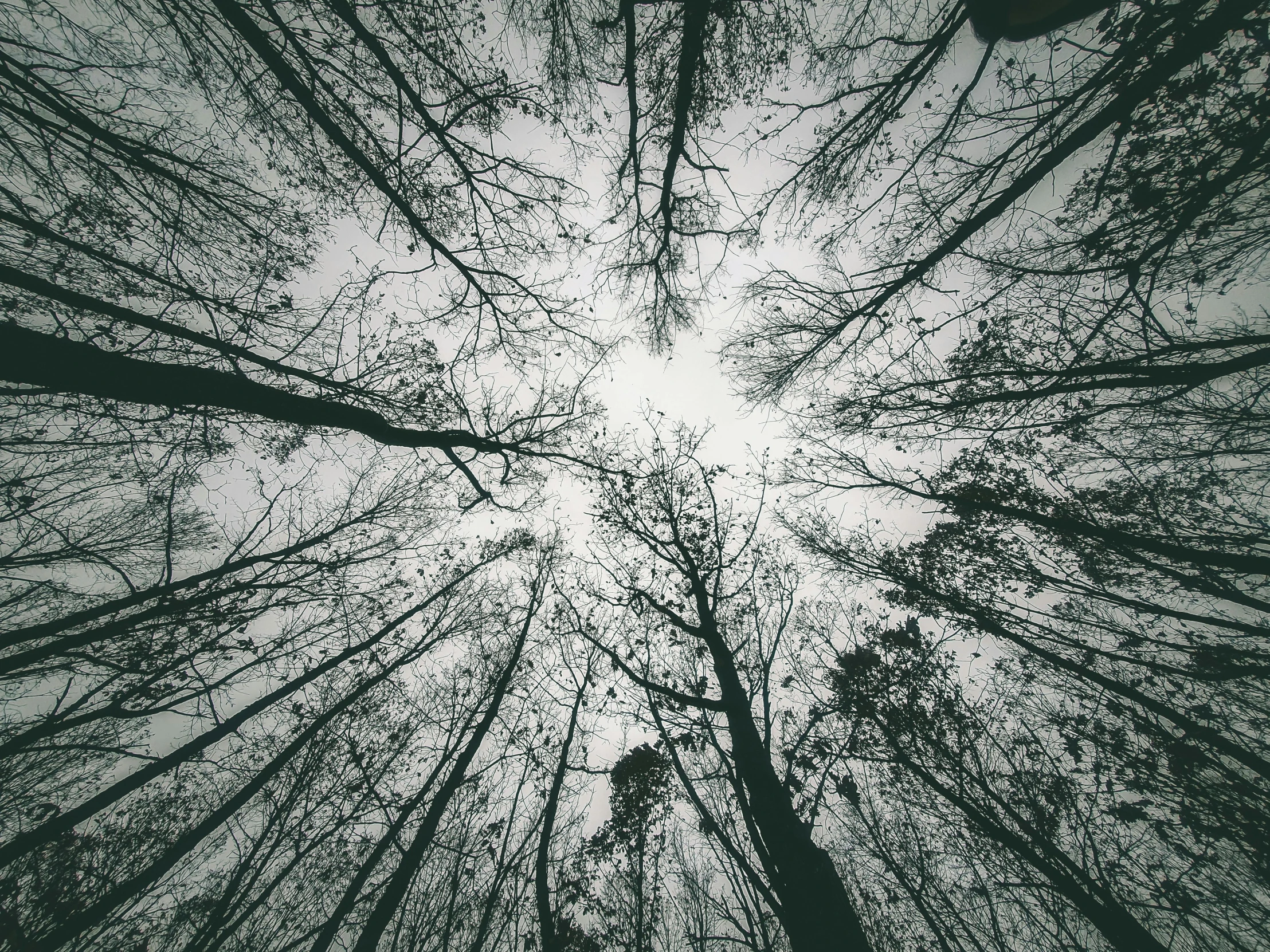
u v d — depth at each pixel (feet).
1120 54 12.69
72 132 14.48
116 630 17.39
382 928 21.76
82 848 25.00
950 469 25.38
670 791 33.12
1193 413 17.83
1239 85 13.08
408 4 16.43
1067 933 23.94
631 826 31.99
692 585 28.07
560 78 20.62
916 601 28.17
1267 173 13.85
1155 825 20.35
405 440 18.44
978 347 19.52
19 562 19.63
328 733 32.04
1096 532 19.69
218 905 26.11
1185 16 11.90
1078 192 16.78
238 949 30.22
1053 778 23.29
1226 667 19.74
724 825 28.35
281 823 29.19
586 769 29.32
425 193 20.43
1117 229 15.79
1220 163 14.02
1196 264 15.87
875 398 22.16
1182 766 19.77
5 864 15.40
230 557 23.88
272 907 32.73
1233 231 14.97
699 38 19.26
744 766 19.22
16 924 21.30
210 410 17.78
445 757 32.04
